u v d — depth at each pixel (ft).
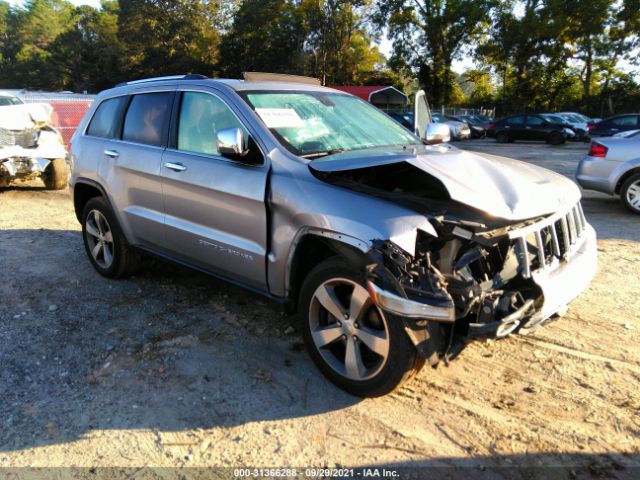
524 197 9.93
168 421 9.61
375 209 9.30
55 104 50.34
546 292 9.74
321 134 12.13
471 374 10.95
